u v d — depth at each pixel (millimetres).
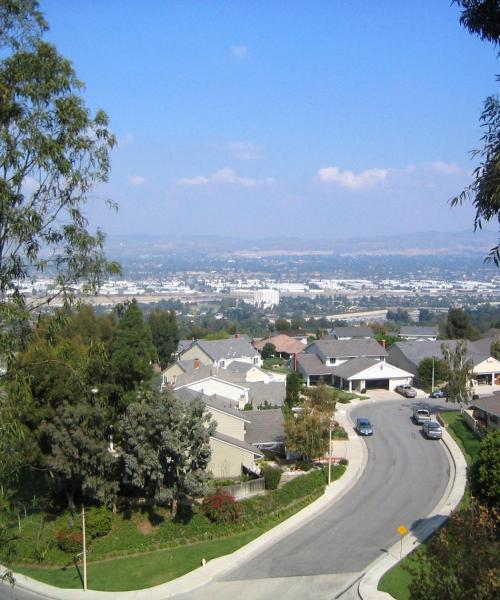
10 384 14992
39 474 34281
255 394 52406
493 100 13180
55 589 25250
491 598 12641
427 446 44062
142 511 31391
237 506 31125
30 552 28094
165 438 28312
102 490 29469
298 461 39781
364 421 47750
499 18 13289
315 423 37469
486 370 63406
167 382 58562
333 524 30734
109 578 26078
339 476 37625
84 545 25594
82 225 15578
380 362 63219
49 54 14586
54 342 16359
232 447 36500
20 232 14062
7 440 15078
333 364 68125
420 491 35031
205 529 30062
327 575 25359
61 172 14727
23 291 15461
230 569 26406
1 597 24562
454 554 14172
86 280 15781
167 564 27172
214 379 50250
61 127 14969
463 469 38375
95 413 29234
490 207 12953
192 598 24016
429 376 62812
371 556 26938
